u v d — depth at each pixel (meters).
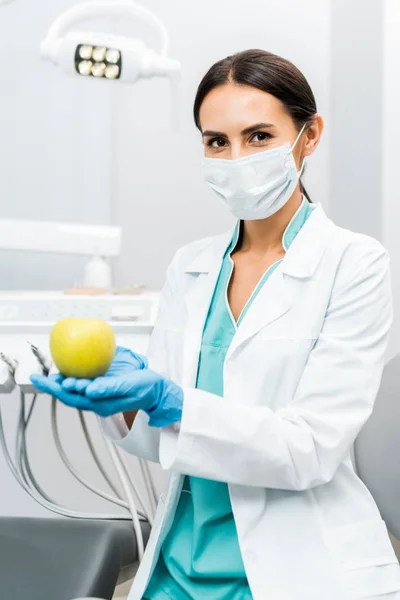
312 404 0.87
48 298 1.24
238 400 0.90
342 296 0.92
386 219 1.66
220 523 0.91
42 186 1.81
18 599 0.95
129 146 1.90
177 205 1.91
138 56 1.42
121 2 1.44
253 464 0.82
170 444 0.83
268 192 0.95
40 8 1.78
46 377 0.76
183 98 1.89
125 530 1.25
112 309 1.25
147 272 1.92
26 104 1.79
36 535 1.19
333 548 0.85
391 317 0.94
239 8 1.88
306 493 0.88
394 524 1.09
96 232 1.58
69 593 0.97
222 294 1.00
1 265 1.80
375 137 1.69
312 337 0.91
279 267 0.94
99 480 1.90
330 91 1.90
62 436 1.88
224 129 0.93
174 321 1.05
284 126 0.95
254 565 0.84
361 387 0.87
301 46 1.89
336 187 1.89
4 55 1.77
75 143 1.82
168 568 0.92
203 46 1.88
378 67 1.67
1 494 1.89
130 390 0.75
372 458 1.11
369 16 1.71
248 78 0.92
